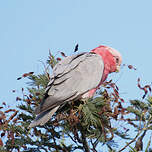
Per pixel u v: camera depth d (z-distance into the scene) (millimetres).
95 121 7570
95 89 10398
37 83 9258
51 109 8664
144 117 7914
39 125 8492
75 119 7547
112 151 7930
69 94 9320
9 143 8016
